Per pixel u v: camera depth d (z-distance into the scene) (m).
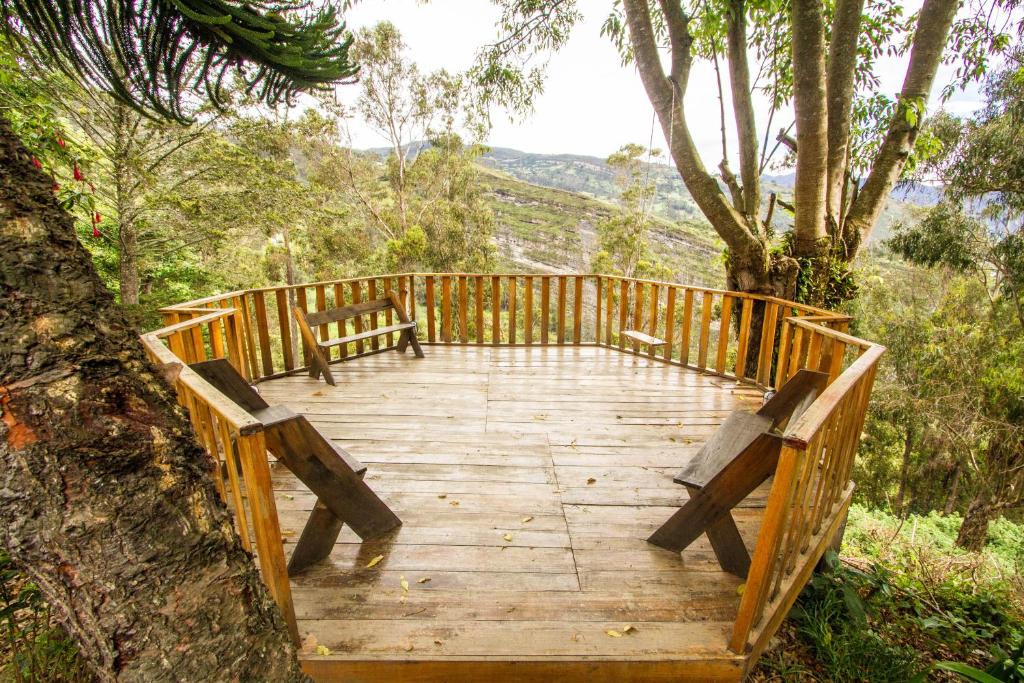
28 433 0.67
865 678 2.38
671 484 2.92
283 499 2.72
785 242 5.42
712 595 2.01
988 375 10.93
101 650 0.73
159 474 0.74
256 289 4.61
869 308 15.06
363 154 20.83
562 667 1.67
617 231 21.77
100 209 10.52
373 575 2.10
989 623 3.39
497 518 2.55
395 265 18.42
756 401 4.32
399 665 1.66
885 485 16.05
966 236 10.95
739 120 5.70
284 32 2.66
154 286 13.57
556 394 4.45
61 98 8.33
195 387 1.83
